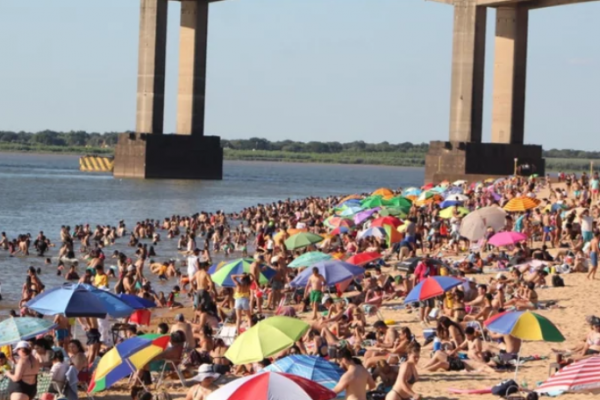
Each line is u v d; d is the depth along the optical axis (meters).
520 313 38.97
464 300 54.75
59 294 44.00
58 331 46.59
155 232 123.50
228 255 106.56
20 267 91.56
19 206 177.62
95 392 40.34
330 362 35.66
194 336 46.97
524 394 37.16
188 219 135.62
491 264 76.81
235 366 43.66
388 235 82.62
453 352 43.00
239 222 147.12
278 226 111.38
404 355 43.22
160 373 41.62
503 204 108.12
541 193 143.75
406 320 56.34
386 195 106.56
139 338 39.00
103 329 49.25
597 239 65.94
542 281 63.56
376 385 38.03
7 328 40.78
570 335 49.16
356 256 65.62
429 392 38.53
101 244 112.38
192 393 34.59
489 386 39.34
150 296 66.56
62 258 96.44
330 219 97.00
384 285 63.97
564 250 82.94
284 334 38.12
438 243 94.69
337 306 54.97
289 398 28.38
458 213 96.12
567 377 30.41
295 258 69.94
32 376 36.69
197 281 58.69
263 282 61.62
